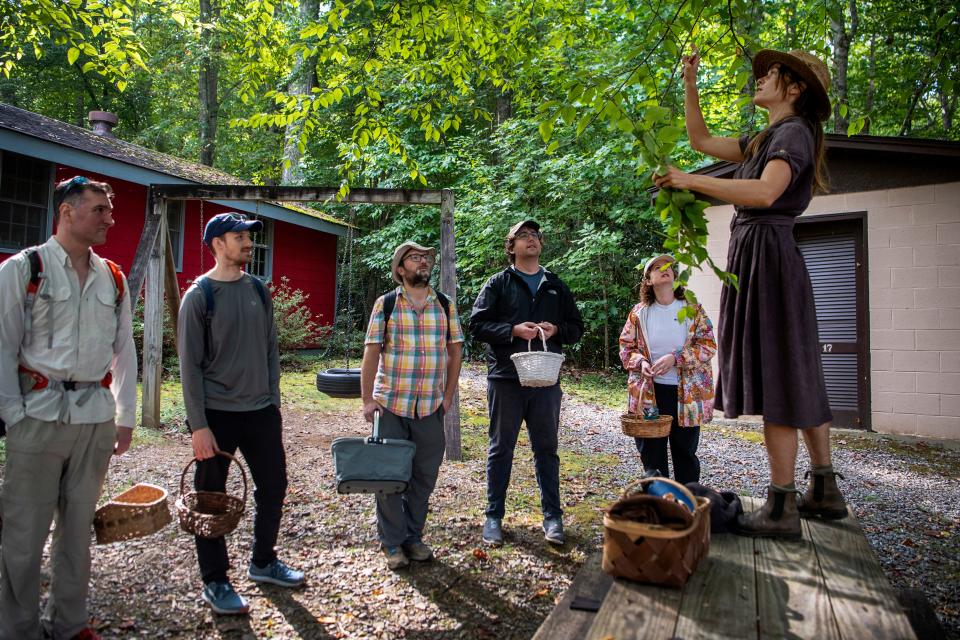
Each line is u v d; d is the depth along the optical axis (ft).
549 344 12.87
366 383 11.68
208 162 72.13
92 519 8.72
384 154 42.16
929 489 17.62
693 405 12.10
